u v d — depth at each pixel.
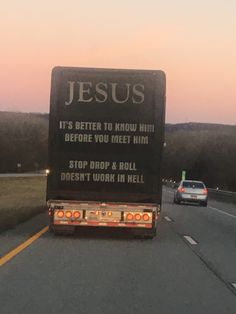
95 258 12.07
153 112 14.68
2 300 8.13
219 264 11.84
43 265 11.03
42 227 17.69
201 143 145.25
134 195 14.70
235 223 22.75
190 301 8.38
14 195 38.72
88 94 14.68
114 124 14.68
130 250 13.47
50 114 14.66
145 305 8.04
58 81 14.68
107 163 14.66
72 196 14.69
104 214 14.69
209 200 47.31
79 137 14.66
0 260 11.45
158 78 14.69
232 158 112.19
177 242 15.35
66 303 8.03
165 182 103.06
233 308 8.02
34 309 7.64
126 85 14.71
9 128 158.12
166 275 10.41
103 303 8.09
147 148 14.68
